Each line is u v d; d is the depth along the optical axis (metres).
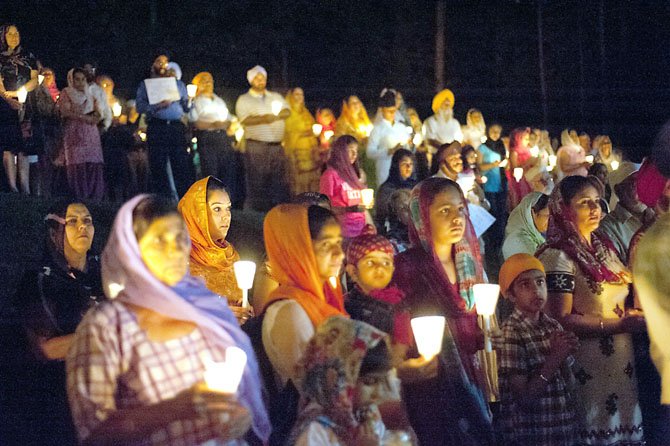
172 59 26.45
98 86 13.84
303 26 28.95
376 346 4.89
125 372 4.34
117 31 25.55
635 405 6.84
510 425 6.33
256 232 13.59
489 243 15.29
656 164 6.13
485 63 30.75
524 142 15.88
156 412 4.23
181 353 4.41
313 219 5.45
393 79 29.59
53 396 6.01
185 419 4.23
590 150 18.41
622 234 7.51
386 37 29.56
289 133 15.87
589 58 30.44
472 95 30.52
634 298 6.93
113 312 4.35
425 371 5.15
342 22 29.17
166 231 4.50
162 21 26.36
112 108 15.22
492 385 6.10
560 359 6.29
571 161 15.92
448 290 6.18
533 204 8.68
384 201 10.83
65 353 5.84
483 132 16.72
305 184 15.83
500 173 16.14
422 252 6.25
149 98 13.77
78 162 13.45
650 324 5.41
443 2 29.03
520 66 30.80
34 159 13.41
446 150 11.28
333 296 5.58
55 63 25.11
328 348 4.74
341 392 4.70
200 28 26.64
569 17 30.75
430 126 16.23
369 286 5.85
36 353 5.89
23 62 13.28
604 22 30.55
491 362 6.08
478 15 30.78
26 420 5.94
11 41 13.29
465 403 5.85
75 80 13.46
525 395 6.32
